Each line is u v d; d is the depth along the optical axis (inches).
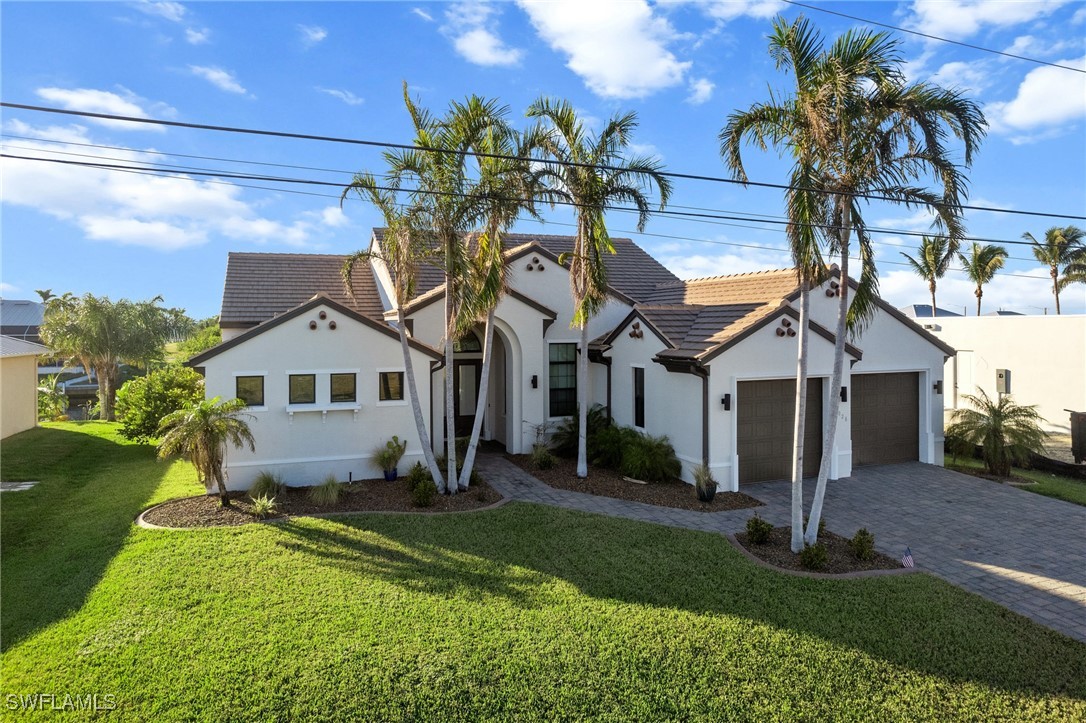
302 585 354.6
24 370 883.4
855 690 271.6
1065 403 1021.2
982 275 1439.5
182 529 446.3
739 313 628.1
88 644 288.7
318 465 577.3
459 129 486.0
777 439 611.2
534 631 307.3
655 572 382.3
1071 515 517.0
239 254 869.8
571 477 617.0
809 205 385.7
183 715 241.6
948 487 598.9
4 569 379.2
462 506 511.8
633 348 684.1
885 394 690.8
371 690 259.0
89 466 674.2
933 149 360.5
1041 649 304.5
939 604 345.4
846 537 456.8
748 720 252.8
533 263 759.1
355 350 586.2
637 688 267.7
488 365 566.9
